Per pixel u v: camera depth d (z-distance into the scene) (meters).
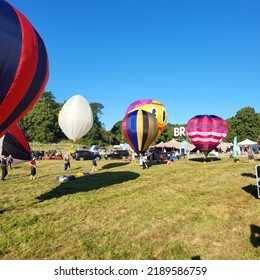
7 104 5.86
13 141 17.09
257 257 4.16
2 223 5.98
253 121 74.12
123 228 5.55
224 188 9.43
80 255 4.38
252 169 15.23
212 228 5.39
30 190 10.08
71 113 15.11
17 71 5.69
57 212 6.83
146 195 8.61
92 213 6.66
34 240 4.98
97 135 92.12
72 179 12.80
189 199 7.91
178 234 5.15
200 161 23.56
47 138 81.12
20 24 5.87
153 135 16.69
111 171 16.12
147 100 22.33
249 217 6.00
